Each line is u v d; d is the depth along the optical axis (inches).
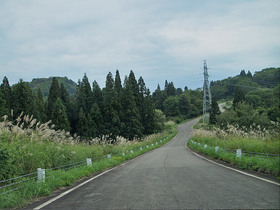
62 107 2156.7
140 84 2923.2
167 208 185.8
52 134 496.4
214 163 509.0
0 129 371.2
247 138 624.4
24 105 1867.6
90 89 3105.3
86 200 233.6
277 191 222.2
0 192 266.1
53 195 273.1
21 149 363.3
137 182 320.5
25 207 223.5
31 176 350.0
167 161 617.0
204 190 242.5
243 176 318.3
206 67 2805.1
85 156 567.5
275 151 445.7
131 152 929.5
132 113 2292.1
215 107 2957.7
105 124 2169.0
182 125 4256.9
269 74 3673.7
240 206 179.6
